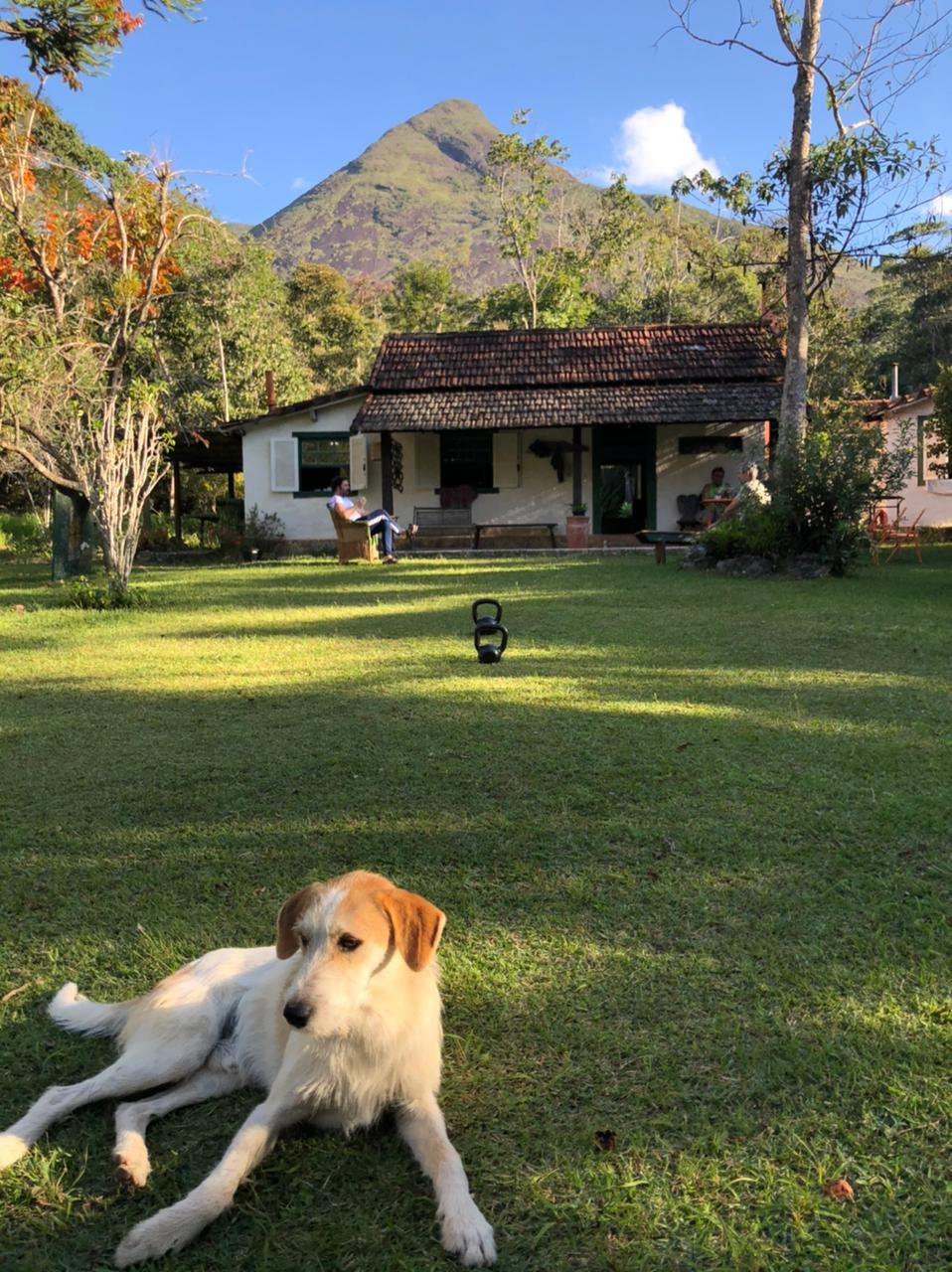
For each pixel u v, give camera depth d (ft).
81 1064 8.82
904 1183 7.10
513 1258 6.49
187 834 14.26
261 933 11.23
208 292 100.07
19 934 11.41
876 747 17.52
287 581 49.60
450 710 20.93
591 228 152.56
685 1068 8.47
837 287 85.30
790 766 16.53
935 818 13.96
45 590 47.60
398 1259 6.48
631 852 13.17
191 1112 8.07
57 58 39.19
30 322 46.32
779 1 49.85
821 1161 7.32
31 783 16.72
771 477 50.14
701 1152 7.46
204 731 19.83
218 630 33.65
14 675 26.35
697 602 37.42
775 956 10.36
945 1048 8.67
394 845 13.62
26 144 50.88
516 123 140.87
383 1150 7.57
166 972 10.44
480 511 72.95
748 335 75.56
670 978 9.98
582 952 10.56
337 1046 7.24
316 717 20.63
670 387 70.54
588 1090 8.25
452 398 71.00
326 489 72.74
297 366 123.85
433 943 7.39
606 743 18.07
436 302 206.59
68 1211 7.04
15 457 54.39
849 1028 9.01
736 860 12.82
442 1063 8.46
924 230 51.16
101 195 51.65
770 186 52.42
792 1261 6.44
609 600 38.60
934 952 10.31
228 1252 6.61
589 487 72.28
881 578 45.11
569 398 70.03
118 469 41.01
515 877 12.50
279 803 15.42
